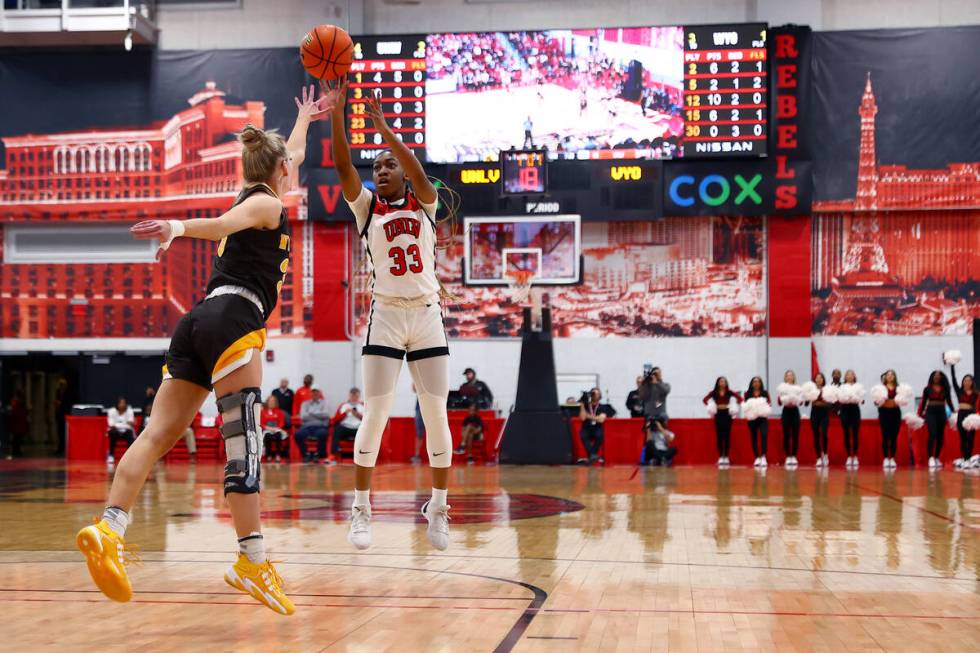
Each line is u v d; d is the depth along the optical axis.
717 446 17.03
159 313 19.89
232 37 19.80
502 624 3.63
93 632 3.45
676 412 18.75
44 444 21.91
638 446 17.11
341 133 4.62
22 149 19.91
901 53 18.38
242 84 19.55
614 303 18.97
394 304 4.76
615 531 6.83
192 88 19.64
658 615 3.82
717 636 3.44
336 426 17.50
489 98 18.64
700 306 18.78
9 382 20.38
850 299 18.50
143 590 4.35
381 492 10.55
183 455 18.27
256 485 3.54
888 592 4.38
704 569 5.04
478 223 18.22
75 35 19.25
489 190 18.50
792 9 18.55
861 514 8.09
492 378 19.14
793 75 18.31
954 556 5.57
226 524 7.27
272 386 19.52
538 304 17.30
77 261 20.00
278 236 3.73
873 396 16.11
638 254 18.94
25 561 5.29
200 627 3.55
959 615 3.85
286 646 3.24
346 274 19.27
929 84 18.30
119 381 20.05
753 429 16.83
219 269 3.69
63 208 19.81
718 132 18.14
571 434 17.20
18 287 20.09
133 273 19.92
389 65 18.69
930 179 18.23
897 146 18.33
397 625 3.60
